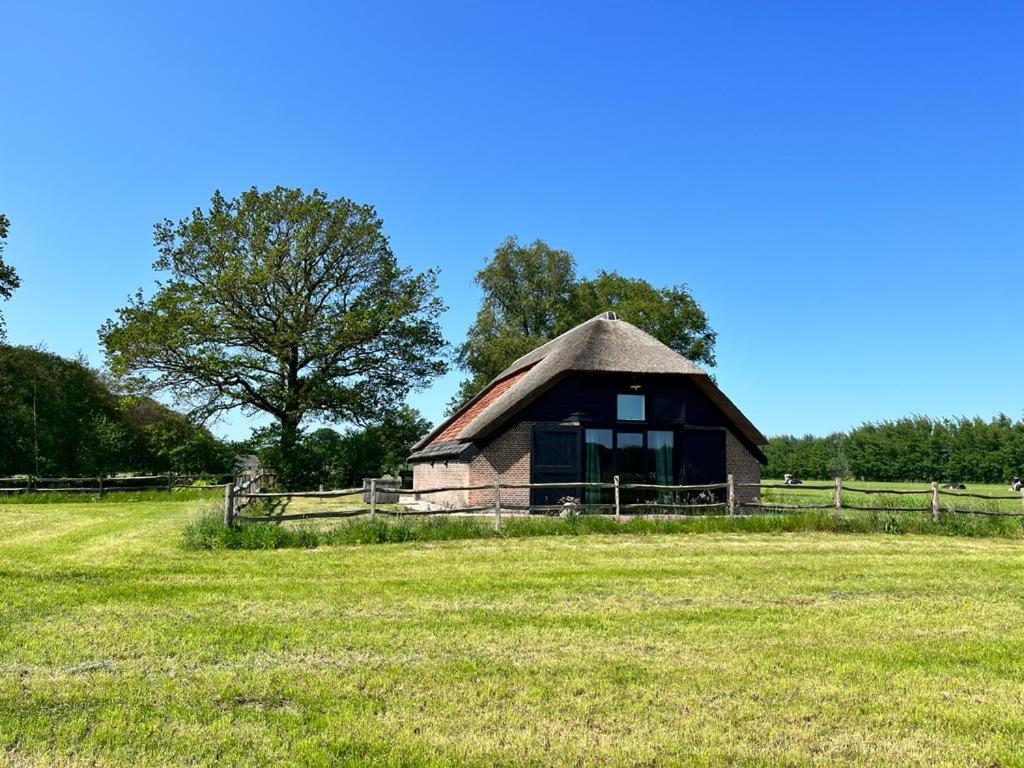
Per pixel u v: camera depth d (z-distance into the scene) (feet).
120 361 121.08
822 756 16.49
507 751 16.52
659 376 73.36
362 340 134.82
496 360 172.86
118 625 26.20
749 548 46.44
